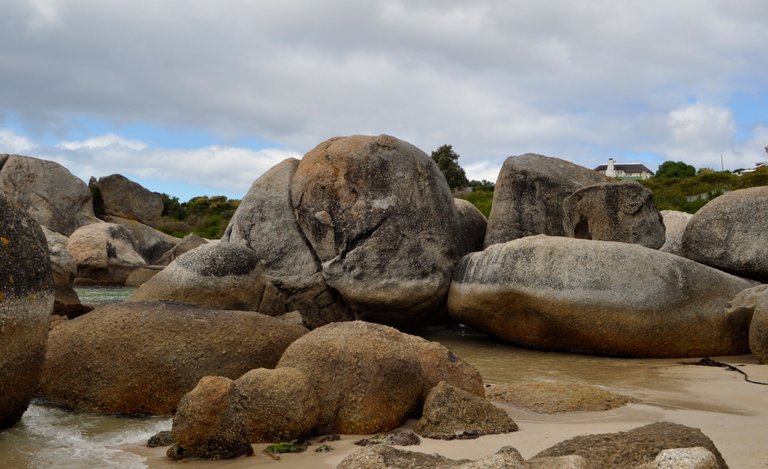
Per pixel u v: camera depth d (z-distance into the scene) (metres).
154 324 7.26
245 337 7.38
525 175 14.11
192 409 5.36
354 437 5.92
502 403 7.17
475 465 3.96
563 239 10.95
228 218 45.09
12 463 5.21
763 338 9.46
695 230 12.18
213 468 5.14
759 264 11.45
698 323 10.21
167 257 25.19
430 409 6.06
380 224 12.30
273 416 5.75
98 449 5.62
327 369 6.19
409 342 7.10
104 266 21.56
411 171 12.73
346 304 12.59
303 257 12.72
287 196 13.09
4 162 28.41
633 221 12.43
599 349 10.51
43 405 7.05
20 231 5.98
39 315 6.03
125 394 6.94
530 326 10.93
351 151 12.85
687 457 3.64
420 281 12.07
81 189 28.59
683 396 7.50
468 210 14.70
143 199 32.25
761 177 35.16
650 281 10.25
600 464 4.19
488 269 11.34
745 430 5.80
